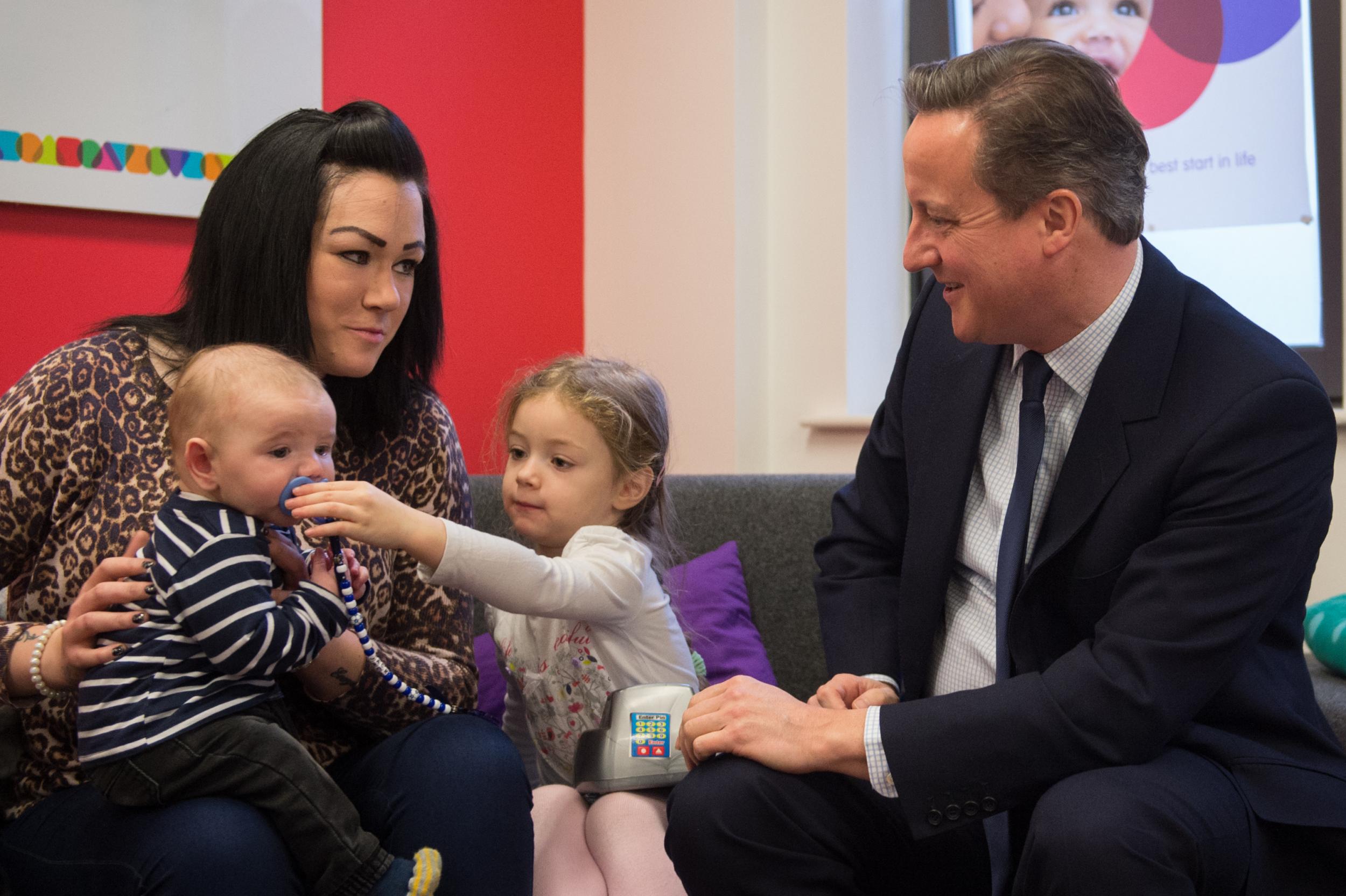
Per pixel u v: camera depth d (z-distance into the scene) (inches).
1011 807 52.4
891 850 57.4
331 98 111.1
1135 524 54.8
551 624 70.0
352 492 54.2
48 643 50.7
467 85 120.7
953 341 65.4
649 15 124.4
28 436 54.5
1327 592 94.0
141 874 47.2
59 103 95.8
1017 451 60.7
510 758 56.6
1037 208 54.0
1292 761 53.0
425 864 50.4
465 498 66.1
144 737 48.6
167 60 100.3
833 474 106.3
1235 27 103.2
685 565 89.8
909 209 121.7
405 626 62.4
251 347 54.0
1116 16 109.0
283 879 48.8
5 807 54.7
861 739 53.0
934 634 63.3
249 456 51.7
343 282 57.4
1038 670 58.0
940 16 117.8
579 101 130.5
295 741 50.8
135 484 54.9
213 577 49.4
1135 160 55.5
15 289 95.7
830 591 69.0
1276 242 101.6
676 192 122.6
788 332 121.3
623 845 61.2
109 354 57.0
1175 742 54.5
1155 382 55.6
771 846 52.8
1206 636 51.3
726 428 119.4
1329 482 54.7
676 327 123.2
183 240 103.3
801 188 119.6
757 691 56.4
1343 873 51.6
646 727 64.4
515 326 125.7
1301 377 53.7
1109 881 46.7
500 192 124.0
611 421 70.8
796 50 119.5
